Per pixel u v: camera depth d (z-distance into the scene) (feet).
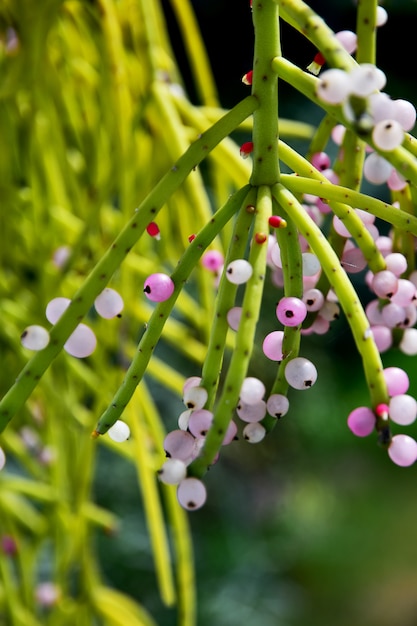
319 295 1.28
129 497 3.77
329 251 1.19
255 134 1.22
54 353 1.23
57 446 1.92
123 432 1.22
